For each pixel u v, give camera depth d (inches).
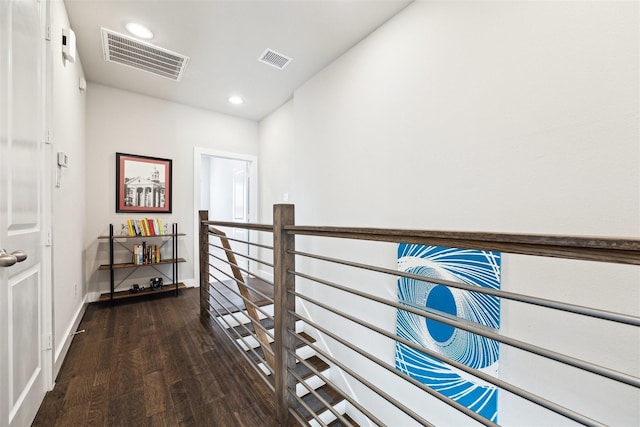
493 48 57.1
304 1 74.2
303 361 47.8
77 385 60.1
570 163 47.0
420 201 72.1
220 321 97.4
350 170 94.7
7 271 40.0
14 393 42.0
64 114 73.5
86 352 74.4
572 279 46.5
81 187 102.7
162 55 99.0
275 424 51.2
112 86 122.4
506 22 55.0
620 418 42.1
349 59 94.6
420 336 71.1
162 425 50.1
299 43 92.0
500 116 56.1
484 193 58.8
